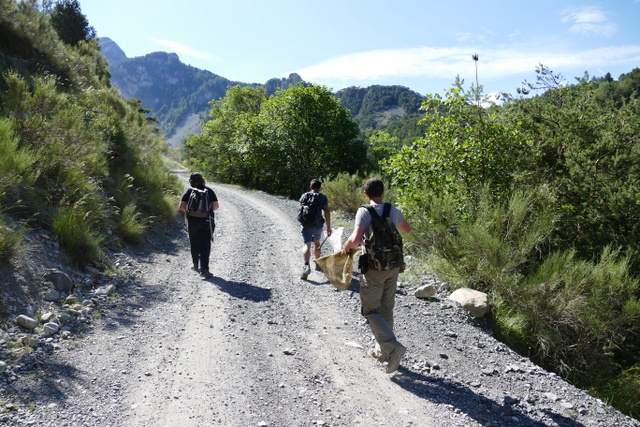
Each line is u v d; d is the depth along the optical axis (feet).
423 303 20.31
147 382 11.70
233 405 10.85
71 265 19.17
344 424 10.32
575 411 11.94
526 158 30.55
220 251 29.22
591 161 29.43
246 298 19.75
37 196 21.48
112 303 17.24
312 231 23.86
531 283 20.89
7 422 9.20
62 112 28.48
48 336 13.56
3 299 14.20
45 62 42.73
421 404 11.48
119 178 30.66
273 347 14.70
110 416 9.96
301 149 97.86
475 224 23.41
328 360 13.94
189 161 175.32
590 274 20.75
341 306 19.31
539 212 25.02
